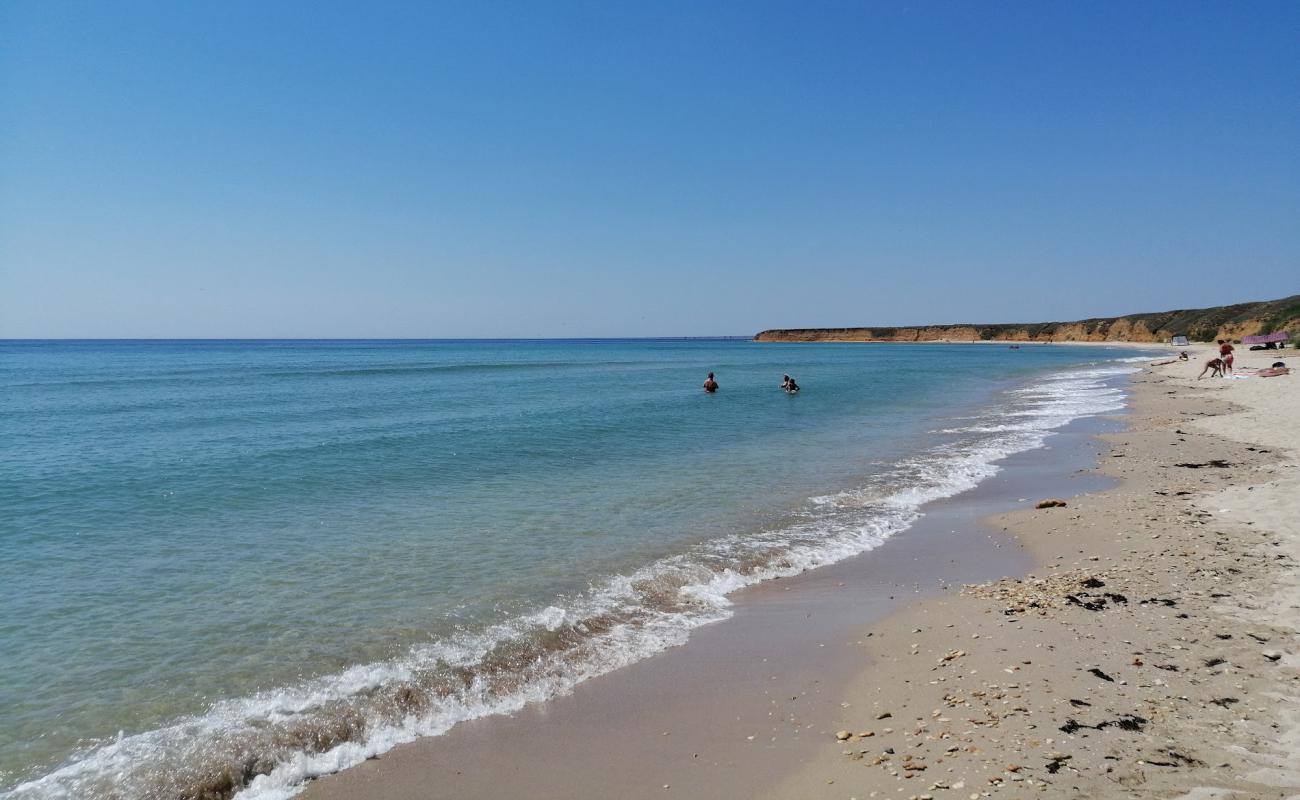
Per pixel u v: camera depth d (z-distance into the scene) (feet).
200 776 17.72
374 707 20.89
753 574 32.50
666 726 19.45
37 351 469.16
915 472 55.26
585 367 256.32
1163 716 17.69
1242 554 30.63
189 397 127.65
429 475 55.67
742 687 21.59
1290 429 63.93
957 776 15.69
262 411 103.14
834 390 140.46
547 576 32.04
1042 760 15.98
